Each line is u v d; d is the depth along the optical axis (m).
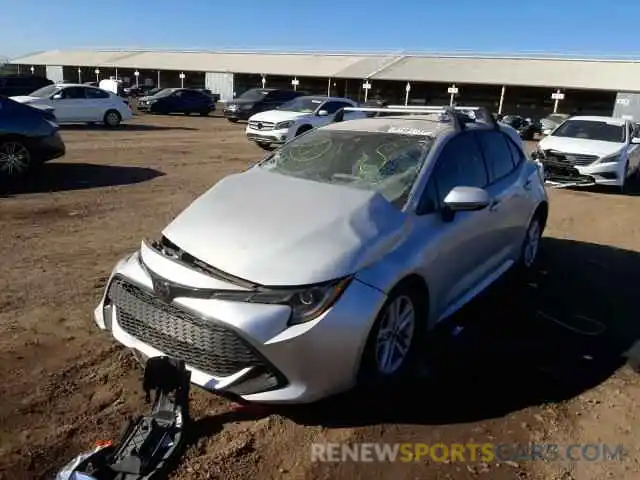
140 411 3.12
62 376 3.43
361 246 3.13
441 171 3.93
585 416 3.29
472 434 3.09
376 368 3.22
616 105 39.34
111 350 3.77
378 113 5.48
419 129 4.32
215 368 2.95
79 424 2.98
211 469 2.71
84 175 10.24
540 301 5.04
